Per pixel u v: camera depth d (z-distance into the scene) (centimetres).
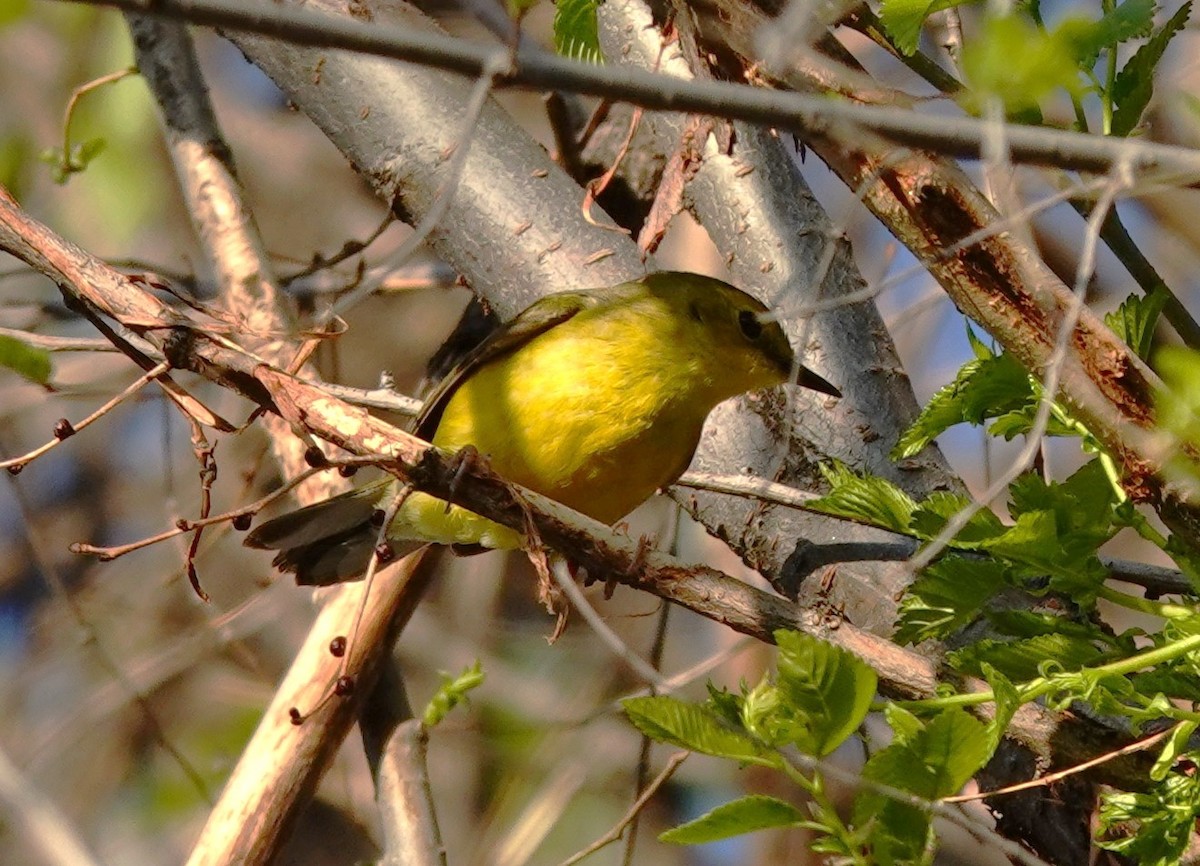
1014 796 779
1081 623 720
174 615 1562
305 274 1226
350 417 756
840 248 1048
